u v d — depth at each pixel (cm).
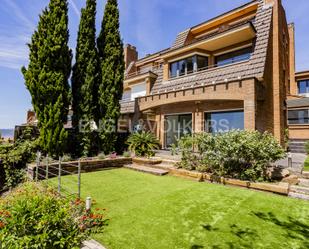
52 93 1089
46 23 1113
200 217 497
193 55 1538
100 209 550
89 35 1294
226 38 1360
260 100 1142
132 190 713
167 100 1420
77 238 401
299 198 613
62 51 1133
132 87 2125
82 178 891
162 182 820
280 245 387
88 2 1314
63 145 1109
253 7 1523
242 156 773
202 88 1232
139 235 424
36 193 670
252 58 1266
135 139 1273
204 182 816
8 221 360
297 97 2083
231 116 1225
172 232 433
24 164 1018
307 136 1861
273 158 754
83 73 1274
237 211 526
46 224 374
